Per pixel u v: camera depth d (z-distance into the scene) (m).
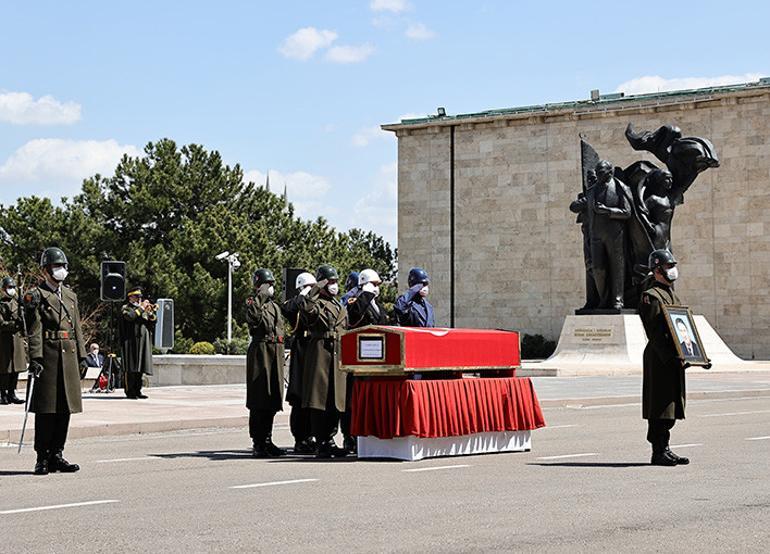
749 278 54.53
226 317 63.72
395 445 14.59
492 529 9.33
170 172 68.38
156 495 11.50
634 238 41.41
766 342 54.06
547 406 25.36
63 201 70.12
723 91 55.22
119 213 67.94
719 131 55.50
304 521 9.79
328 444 15.30
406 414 14.36
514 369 15.65
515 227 60.44
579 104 59.28
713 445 16.17
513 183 60.59
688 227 55.94
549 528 9.36
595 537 8.96
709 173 55.59
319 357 15.29
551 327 59.41
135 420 20.03
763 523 9.57
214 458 15.26
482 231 61.28
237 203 70.88
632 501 10.78
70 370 13.63
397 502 10.83
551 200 59.62
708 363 13.66
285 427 20.72
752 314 54.44
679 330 13.55
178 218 69.31
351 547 8.62
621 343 41.06
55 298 13.62
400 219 63.34
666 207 41.44
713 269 55.38
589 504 10.61
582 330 42.03
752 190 54.69
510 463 14.09
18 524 9.82
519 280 60.25
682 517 9.87
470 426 14.95
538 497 11.08
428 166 62.75
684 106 56.31
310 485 12.16
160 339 40.47
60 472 13.60
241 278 63.44
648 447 16.02
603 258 41.56
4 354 25.69
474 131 61.66
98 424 19.05
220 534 9.21
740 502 10.70
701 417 21.67
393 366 14.26
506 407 15.40
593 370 39.09
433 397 14.56
